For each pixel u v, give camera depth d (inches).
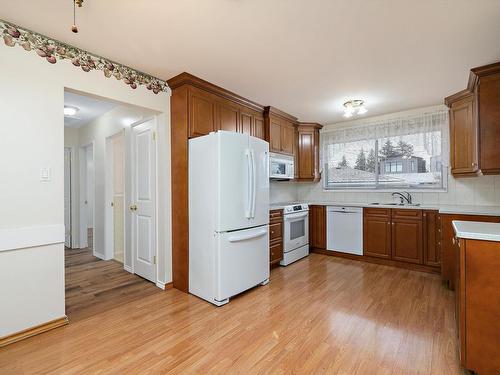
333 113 162.4
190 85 110.3
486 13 69.2
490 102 99.1
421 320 87.8
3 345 73.3
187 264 111.4
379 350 71.9
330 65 99.2
